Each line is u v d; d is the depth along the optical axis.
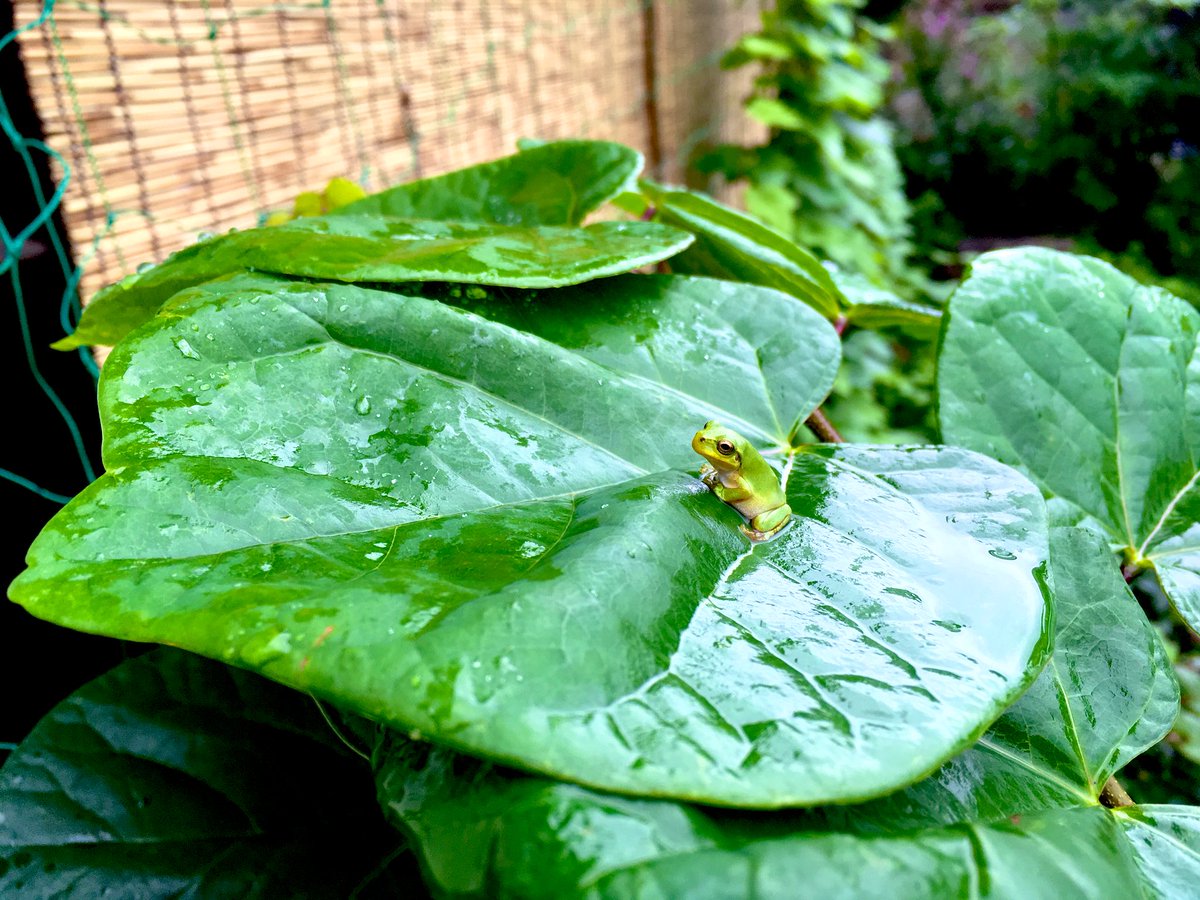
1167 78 1.47
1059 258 0.25
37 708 0.30
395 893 0.16
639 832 0.10
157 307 0.23
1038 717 0.17
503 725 0.11
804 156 0.97
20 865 0.15
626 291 0.22
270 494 0.14
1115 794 0.17
